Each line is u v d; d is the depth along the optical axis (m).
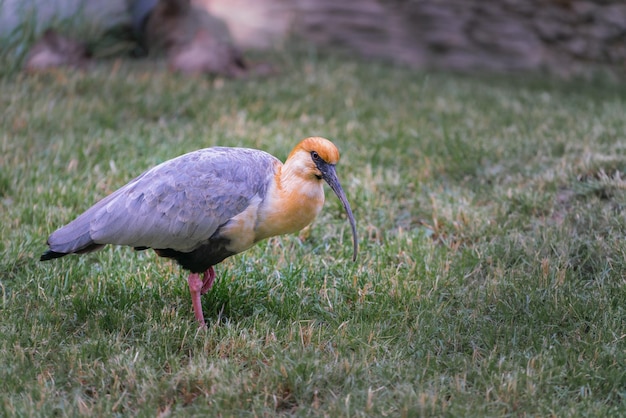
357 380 7.81
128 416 7.20
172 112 15.59
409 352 8.38
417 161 13.83
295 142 14.01
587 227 10.80
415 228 11.50
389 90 18.28
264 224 8.57
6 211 11.14
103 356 8.14
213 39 18.62
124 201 8.40
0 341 8.32
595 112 16.80
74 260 10.20
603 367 8.06
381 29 22.94
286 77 18.70
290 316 9.07
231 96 16.66
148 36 19.28
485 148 13.98
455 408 7.30
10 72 16.55
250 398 7.50
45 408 7.24
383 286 9.69
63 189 11.59
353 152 13.91
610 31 22.66
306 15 23.12
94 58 18.38
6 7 17.39
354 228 8.58
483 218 11.26
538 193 11.80
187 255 8.70
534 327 8.80
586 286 9.62
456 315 9.17
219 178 8.44
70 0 18.41
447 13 22.83
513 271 9.95
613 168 12.05
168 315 8.89
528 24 22.72
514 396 7.50
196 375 7.71
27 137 13.42
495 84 20.05
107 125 14.66
